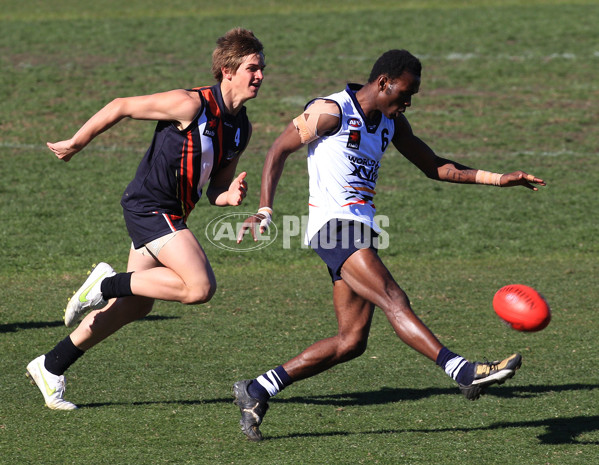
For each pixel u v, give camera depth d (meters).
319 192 16.28
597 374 20.70
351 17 83.31
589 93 62.56
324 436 16.36
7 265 32.78
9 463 14.73
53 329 24.16
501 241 37.69
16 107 57.00
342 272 15.80
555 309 27.30
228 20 82.81
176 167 16.39
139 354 21.98
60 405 17.58
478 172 17.25
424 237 38.06
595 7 86.00
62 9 88.06
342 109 15.97
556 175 47.22
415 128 55.19
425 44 74.25
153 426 16.72
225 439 16.08
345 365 21.34
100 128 16.30
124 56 70.00
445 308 27.34
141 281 16.39
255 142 52.22
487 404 18.41
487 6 87.62
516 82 65.00
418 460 15.14
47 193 42.91
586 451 15.66
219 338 23.67
